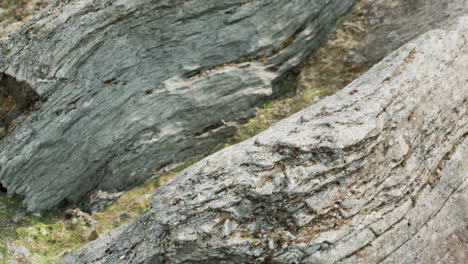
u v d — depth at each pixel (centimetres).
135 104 852
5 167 786
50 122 791
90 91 814
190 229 571
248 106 955
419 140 651
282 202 554
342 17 1125
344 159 573
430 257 607
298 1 994
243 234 552
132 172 874
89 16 802
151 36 858
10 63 853
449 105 701
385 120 616
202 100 909
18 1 1262
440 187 653
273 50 981
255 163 588
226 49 930
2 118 856
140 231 659
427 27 992
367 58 1002
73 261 658
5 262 679
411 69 683
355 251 546
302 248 529
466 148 701
